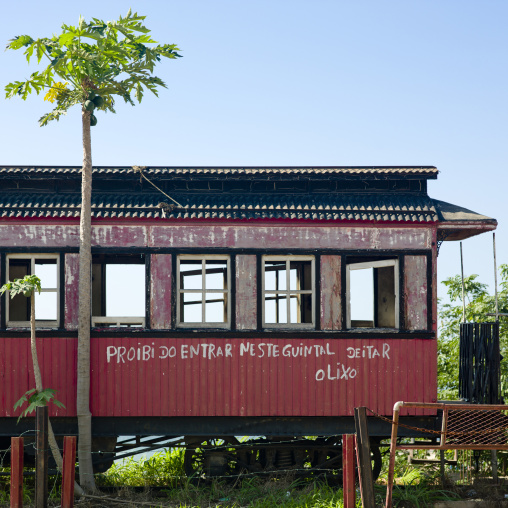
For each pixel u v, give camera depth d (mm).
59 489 10234
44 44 9516
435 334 10445
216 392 10227
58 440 10180
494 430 9156
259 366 10289
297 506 9188
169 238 10422
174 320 10312
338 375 10305
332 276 10445
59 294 10250
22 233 10312
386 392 10312
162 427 10266
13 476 7898
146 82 10008
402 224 10555
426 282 10500
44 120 9875
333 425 10328
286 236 10477
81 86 9828
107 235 10383
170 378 10227
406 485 10305
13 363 10133
